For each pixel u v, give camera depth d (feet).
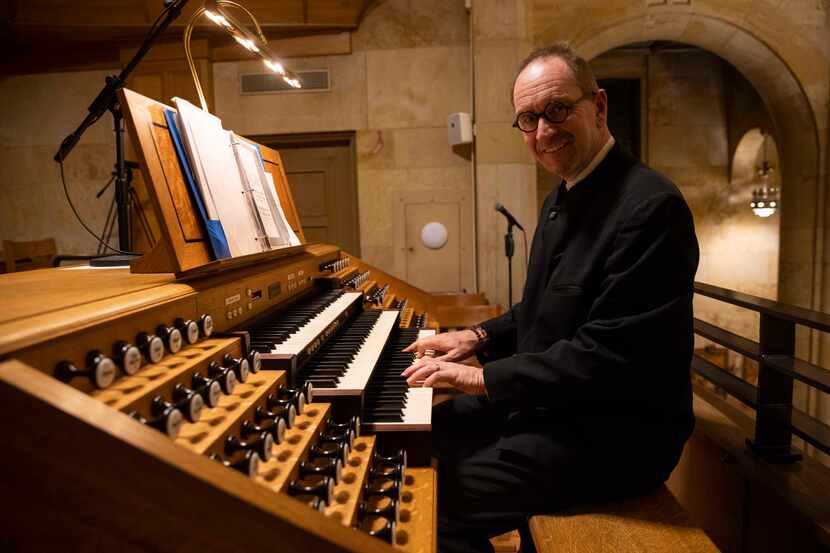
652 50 26.32
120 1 15.81
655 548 4.42
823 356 18.48
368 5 17.12
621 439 5.13
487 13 16.11
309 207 18.38
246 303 5.96
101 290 4.24
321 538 2.48
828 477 6.13
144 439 2.37
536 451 5.16
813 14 17.29
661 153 27.30
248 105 17.40
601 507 5.05
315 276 9.25
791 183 18.99
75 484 2.33
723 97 27.07
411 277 17.72
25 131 17.71
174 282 4.77
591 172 5.72
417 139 17.37
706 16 16.84
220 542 2.39
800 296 19.03
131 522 2.35
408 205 17.51
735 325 28.14
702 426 7.57
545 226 6.22
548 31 16.55
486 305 14.74
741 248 27.66
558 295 5.56
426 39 17.13
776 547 5.84
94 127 17.60
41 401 2.29
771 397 6.51
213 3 6.85
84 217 17.79
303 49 17.22
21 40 16.94
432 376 5.29
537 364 5.08
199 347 4.35
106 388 3.29
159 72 17.10
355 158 17.70
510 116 16.21
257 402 4.08
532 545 5.80
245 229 6.07
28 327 2.86
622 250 5.08
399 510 4.15
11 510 2.34
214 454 3.30
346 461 4.19
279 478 3.49
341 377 5.30
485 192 16.37
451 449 6.00
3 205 17.94
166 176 4.96
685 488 8.17
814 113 17.83
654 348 4.88
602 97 5.82
